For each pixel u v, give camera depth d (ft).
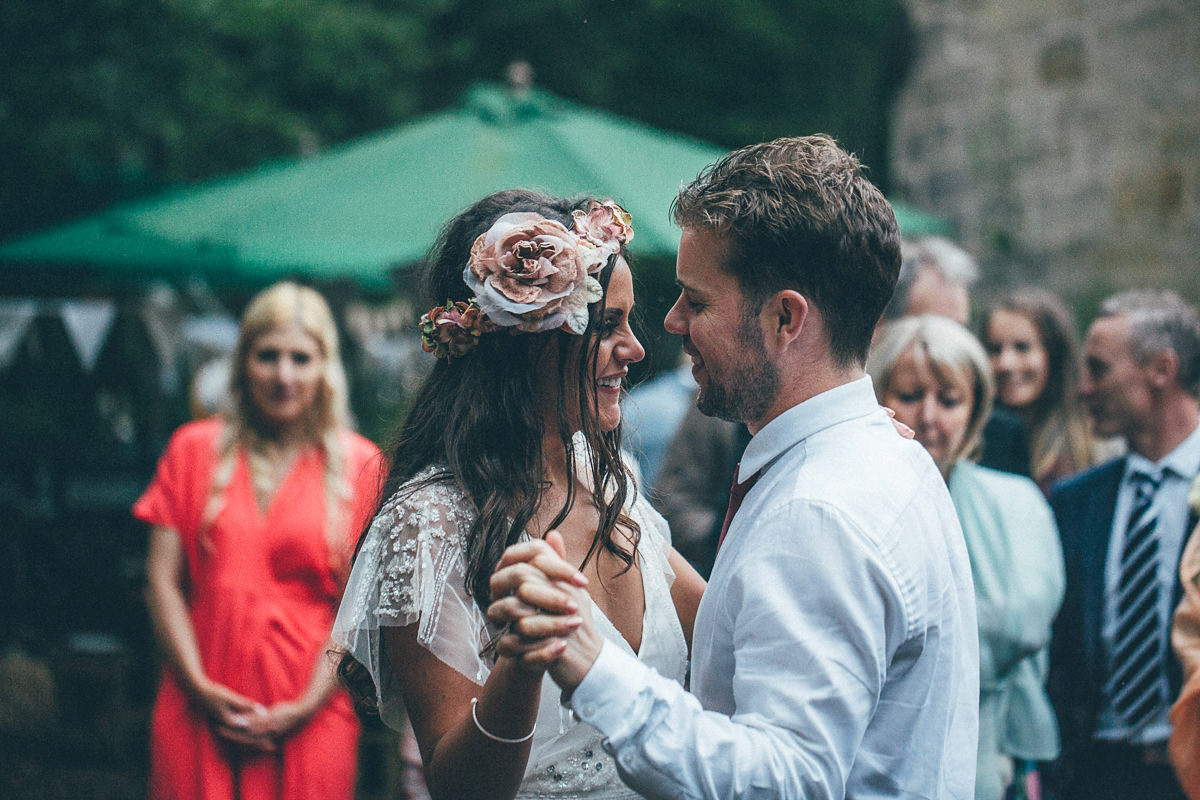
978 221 27.14
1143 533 9.31
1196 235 22.65
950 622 5.02
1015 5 26.21
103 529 19.58
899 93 29.58
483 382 5.73
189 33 29.76
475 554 5.41
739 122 42.24
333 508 9.70
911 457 5.23
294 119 31.30
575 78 40.11
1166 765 8.93
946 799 4.99
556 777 5.66
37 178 28.78
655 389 15.16
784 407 5.25
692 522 11.39
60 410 22.43
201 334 22.63
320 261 19.88
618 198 15.01
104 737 17.22
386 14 34.37
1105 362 9.62
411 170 16.12
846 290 5.14
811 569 4.71
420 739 5.40
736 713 4.75
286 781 9.32
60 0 28.04
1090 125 24.67
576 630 4.55
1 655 21.80
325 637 9.58
